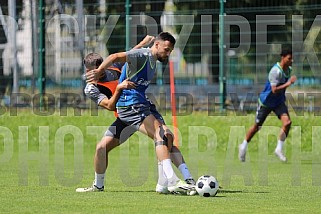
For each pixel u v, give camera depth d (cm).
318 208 1998
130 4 4769
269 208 1989
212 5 4709
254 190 2491
